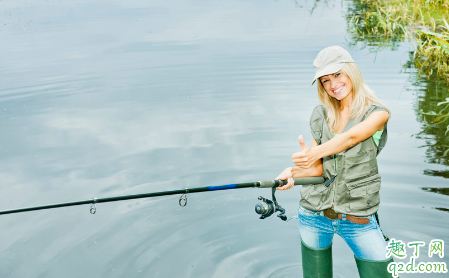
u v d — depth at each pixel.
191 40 9.90
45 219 3.88
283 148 4.84
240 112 5.92
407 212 3.69
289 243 3.49
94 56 9.06
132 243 3.50
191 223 3.75
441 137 4.89
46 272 3.18
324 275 2.59
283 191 4.23
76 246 3.48
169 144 5.12
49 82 7.60
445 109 5.61
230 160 4.65
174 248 3.44
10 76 7.97
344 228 2.42
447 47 6.69
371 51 8.37
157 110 6.18
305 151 2.32
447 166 4.28
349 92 2.45
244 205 3.99
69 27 11.98
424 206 3.74
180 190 2.68
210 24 11.46
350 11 12.09
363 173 2.38
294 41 9.25
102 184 4.34
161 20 12.30
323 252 2.55
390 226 3.53
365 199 2.36
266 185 2.55
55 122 5.97
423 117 5.43
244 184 2.58
